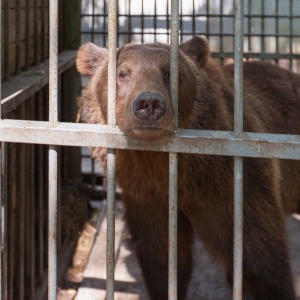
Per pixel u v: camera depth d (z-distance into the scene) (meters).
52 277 3.33
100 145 3.25
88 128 3.27
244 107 4.98
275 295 4.75
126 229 5.20
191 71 4.36
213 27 15.12
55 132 3.24
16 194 4.99
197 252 6.48
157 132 3.16
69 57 6.61
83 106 4.65
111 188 3.25
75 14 7.21
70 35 7.25
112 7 3.11
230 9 15.03
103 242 6.65
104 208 7.40
